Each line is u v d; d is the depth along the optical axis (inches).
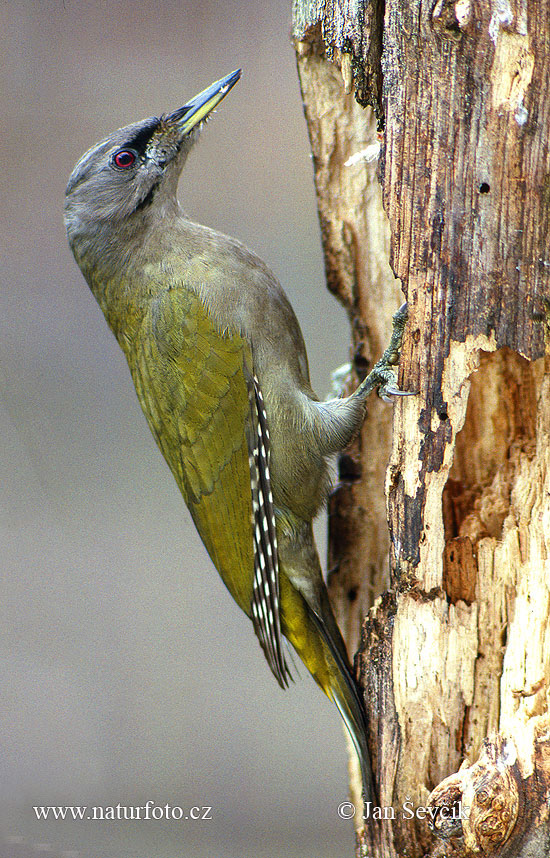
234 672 478.0
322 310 496.4
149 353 337.7
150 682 469.7
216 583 497.7
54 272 500.7
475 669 278.1
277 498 337.4
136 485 502.3
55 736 445.4
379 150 274.8
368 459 370.0
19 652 468.1
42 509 488.1
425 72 255.4
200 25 510.0
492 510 289.1
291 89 511.5
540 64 241.9
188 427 333.4
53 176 500.4
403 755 285.9
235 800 436.8
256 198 506.6
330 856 414.9
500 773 258.7
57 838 414.3
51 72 501.7
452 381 270.4
